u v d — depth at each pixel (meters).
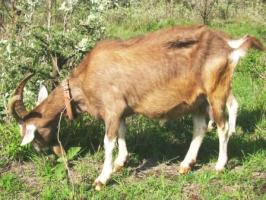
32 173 4.21
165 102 4.07
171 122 4.86
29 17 4.90
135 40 4.09
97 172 4.19
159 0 10.89
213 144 4.57
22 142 4.15
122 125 4.23
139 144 4.53
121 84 4.01
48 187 3.97
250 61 6.46
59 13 5.17
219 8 10.74
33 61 4.78
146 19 9.80
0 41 4.77
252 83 5.93
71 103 4.14
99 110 4.08
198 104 4.12
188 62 4.03
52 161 4.28
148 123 4.82
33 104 4.68
